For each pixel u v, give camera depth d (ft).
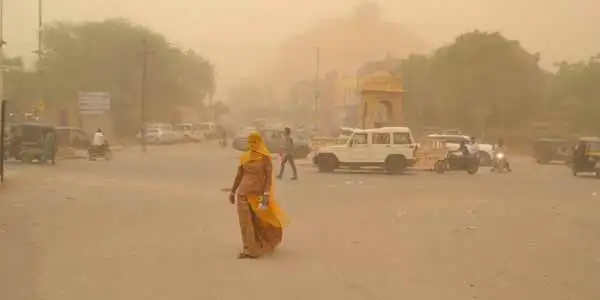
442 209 50.47
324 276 26.58
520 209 51.31
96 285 24.49
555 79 203.92
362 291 24.13
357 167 93.97
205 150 158.92
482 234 38.29
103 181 70.33
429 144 102.42
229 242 34.12
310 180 77.87
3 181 65.21
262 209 30.45
